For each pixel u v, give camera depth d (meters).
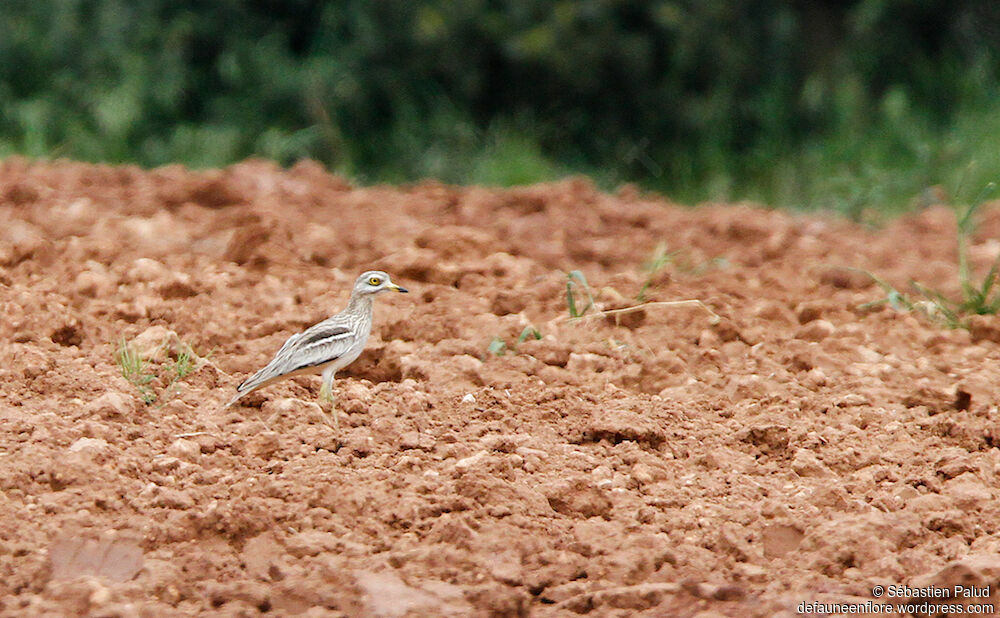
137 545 7.76
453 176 32.06
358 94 32.97
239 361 11.34
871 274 14.89
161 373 10.84
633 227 18.58
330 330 10.19
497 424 10.20
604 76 33.97
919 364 12.16
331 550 8.00
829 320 13.66
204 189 17.34
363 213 17.75
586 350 12.02
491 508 8.53
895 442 10.20
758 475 9.59
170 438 9.50
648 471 9.35
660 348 12.35
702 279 14.91
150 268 13.39
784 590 7.64
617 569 7.85
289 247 14.84
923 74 35.97
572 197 19.36
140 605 7.21
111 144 32.12
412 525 8.38
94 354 11.37
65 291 12.95
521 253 15.65
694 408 10.86
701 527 8.56
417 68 33.38
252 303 12.90
